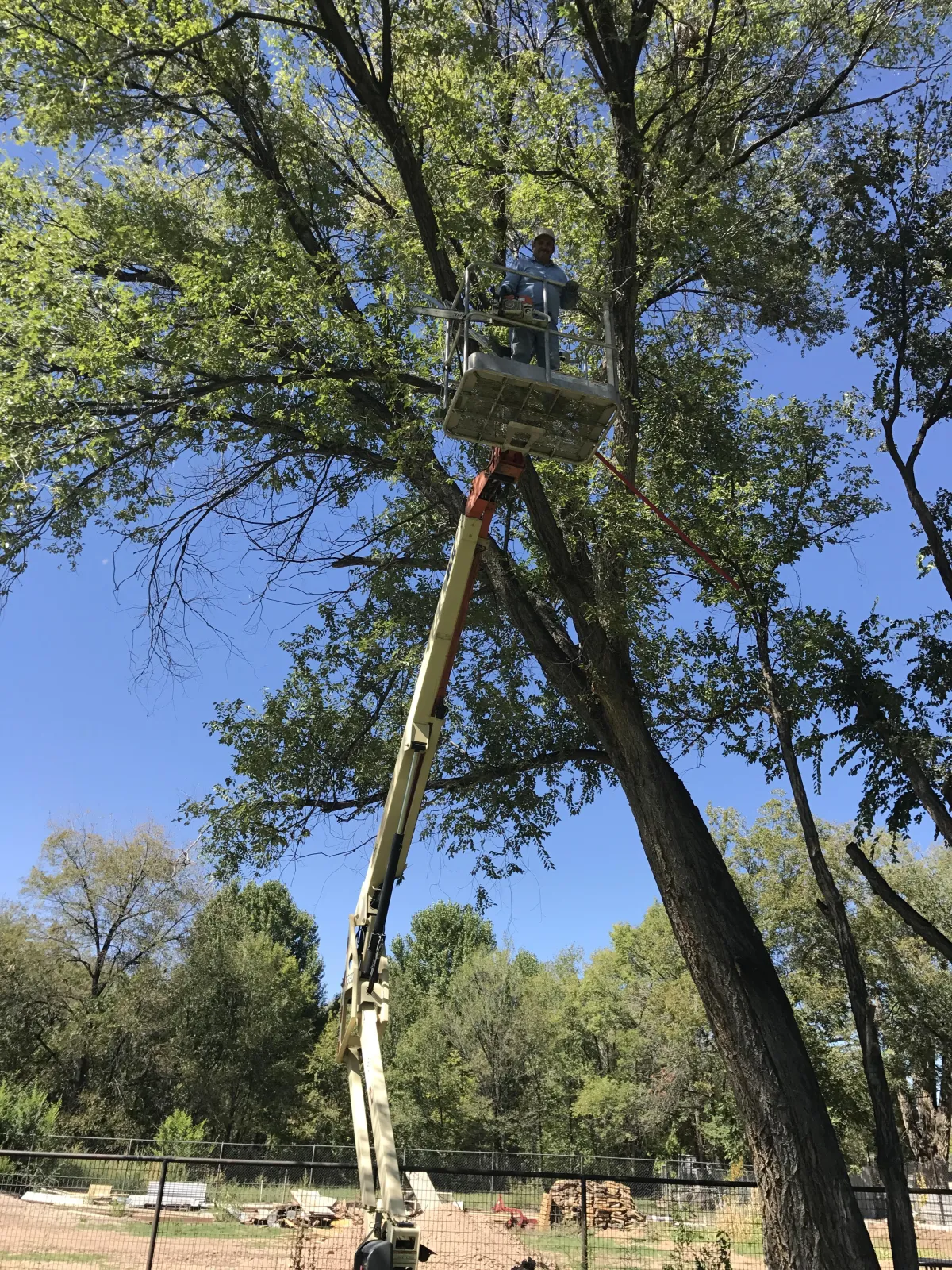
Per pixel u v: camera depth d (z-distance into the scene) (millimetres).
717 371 11203
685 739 11703
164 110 10922
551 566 9703
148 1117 38250
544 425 6062
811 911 28438
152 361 9875
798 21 11023
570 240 10000
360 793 12953
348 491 12211
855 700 11383
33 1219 15898
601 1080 42375
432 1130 42781
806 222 12477
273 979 43781
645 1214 16703
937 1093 33969
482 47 9984
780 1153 7457
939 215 12102
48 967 36031
